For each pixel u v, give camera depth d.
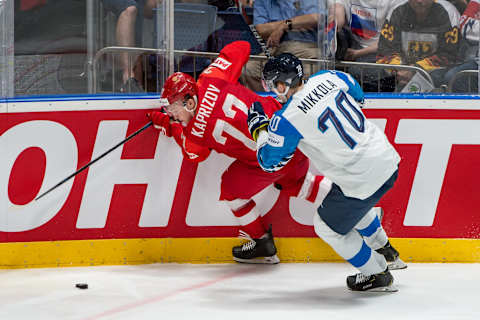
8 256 14.63
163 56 15.11
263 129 11.25
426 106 14.77
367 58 15.62
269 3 15.30
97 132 14.59
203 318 10.62
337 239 11.83
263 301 11.73
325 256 15.25
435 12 15.38
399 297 11.99
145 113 14.61
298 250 15.20
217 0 15.27
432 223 15.06
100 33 14.99
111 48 15.01
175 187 14.86
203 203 14.95
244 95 13.38
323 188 14.20
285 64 11.29
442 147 14.88
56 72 15.04
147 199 14.84
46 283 13.21
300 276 13.80
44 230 14.70
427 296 12.04
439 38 15.49
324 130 10.74
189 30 15.34
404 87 15.77
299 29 15.38
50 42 14.93
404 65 15.66
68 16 14.88
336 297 12.03
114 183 14.71
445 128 14.81
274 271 14.27
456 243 15.06
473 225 15.05
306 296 12.12
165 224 14.96
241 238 15.09
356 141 10.91
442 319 10.52
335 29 15.36
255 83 15.68
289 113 10.71
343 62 15.63
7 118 14.44
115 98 14.55
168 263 15.02
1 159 14.51
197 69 15.49
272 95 15.04
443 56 15.57
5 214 14.61
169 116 13.52
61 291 12.53
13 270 14.48
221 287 12.82
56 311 11.12
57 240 14.73
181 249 15.05
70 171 14.63
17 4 14.71
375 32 15.50
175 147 14.73
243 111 13.19
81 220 14.75
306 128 10.71
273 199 15.06
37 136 14.51
